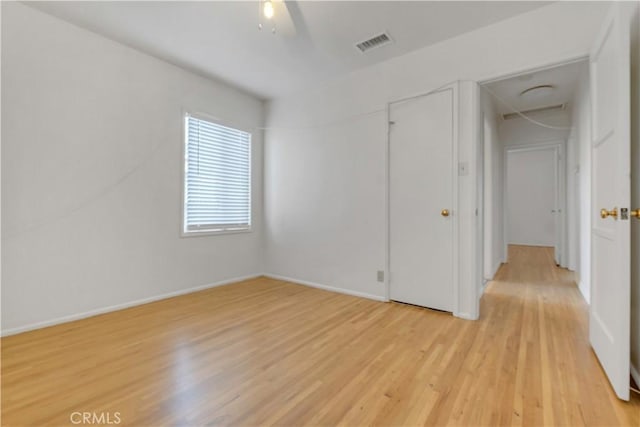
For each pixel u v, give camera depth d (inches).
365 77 133.5
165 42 115.3
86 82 108.3
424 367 73.4
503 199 209.8
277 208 169.5
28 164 96.5
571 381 67.0
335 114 144.9
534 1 90.0
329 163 147.1
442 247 113.0
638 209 61.1
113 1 92.7
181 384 66.6
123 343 86.9
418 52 117.7
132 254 120.9
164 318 107.0
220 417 56.1
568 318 106.4
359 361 76.5
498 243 195.6
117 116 116.3
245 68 135.6
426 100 116.3
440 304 113.7
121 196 117.7
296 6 93.3
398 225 124.4
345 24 102.3
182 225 137.4
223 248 155.9
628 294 59.6
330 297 133.3
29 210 96.8
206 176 148.4
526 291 141.0
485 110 144.8
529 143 199.2
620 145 60.0
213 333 94.0
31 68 96.6
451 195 110.5
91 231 110.0
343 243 141.6
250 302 125.8
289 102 163.9
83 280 108.0
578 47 87.0
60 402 60.4
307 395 62.7
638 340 65.2
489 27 101.9
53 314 101.1
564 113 185.2
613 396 61.6
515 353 80.2
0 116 91.4
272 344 86.3
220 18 100.5
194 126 142.6
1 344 86.0
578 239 148.9
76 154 106.3
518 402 60.0
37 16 97.4
